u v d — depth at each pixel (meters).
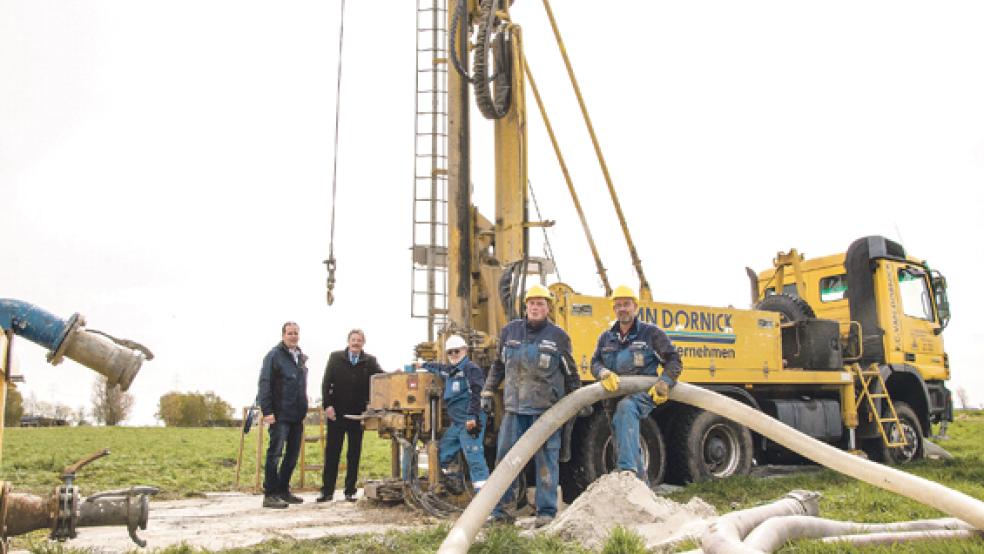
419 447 8.08
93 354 4.17
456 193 9.24
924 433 13.55
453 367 7.68
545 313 6.60
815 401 11.65
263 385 8.48
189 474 12.91
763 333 10.87
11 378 4.14
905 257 13.55
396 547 5.51
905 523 5.03
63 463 14.23
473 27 9.99
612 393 6.50
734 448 10.13
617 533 5.05
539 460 6.45
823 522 4.88
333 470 8.95
